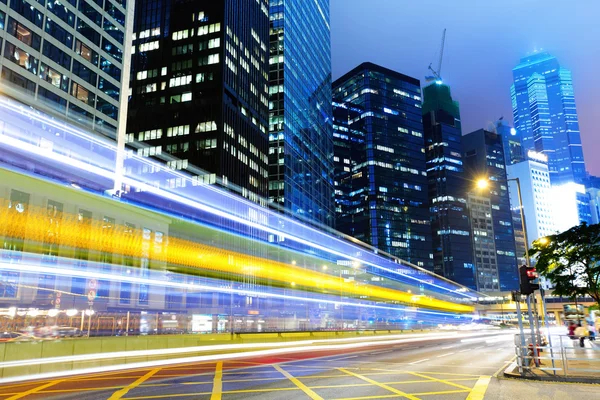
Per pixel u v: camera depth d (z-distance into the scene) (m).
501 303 183.25
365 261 195.12
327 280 149.75
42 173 62.84
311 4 180.38
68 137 68.81
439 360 27.59
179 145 117.06
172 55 125.06
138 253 65.44
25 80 64.06
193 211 109.75
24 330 44.00
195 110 118.75
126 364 25.97
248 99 130.62
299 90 158.12
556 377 17.89
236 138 122.12
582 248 28.53
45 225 53.25
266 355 33.09
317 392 15.27
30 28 65.88
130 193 107.56
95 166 72.38
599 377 17.69
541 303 47.16
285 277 127.06
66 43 71.88
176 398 14.33
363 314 152.12
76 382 18.72
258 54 140.00
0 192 49.47
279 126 142.75
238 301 104.19
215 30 123.75
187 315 72.75
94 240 58.69
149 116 121.75
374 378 18.97
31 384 18.33
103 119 77.19
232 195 115.12
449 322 196.12
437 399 13.86
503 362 26.25
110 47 80.88
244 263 112.00
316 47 181.50
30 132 62.66
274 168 139.62
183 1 128.62
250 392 15.40
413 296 197.75
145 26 130.00
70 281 54.81
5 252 48.94
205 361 28.44
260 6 145.75
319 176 169.00
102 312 53.69
